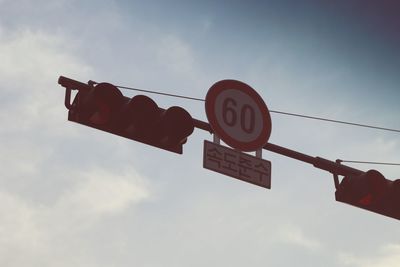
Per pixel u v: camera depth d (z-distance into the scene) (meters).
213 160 11.18
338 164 12.26
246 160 11.48
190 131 10.62
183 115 10.59
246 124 11.68
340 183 12.31
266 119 11.92
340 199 12.21
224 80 11.70
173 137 10.56
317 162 12.12
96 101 10.21
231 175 11.27
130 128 10.54
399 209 12.14
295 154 12.04
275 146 11.91
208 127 11.27
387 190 12.04
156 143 10.69
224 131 11.41
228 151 11.35
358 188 12.08
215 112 11.43
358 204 12.20
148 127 10.47
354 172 12.28
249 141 11.62
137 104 10.36
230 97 11.66
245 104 11.77
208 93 11.48
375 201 12.09
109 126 10.45
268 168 11.66
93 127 10.39
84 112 10.34
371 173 11.94
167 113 10.49
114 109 10.30
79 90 10.41
